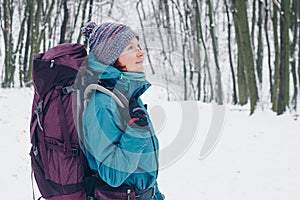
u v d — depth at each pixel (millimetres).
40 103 1987
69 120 1943
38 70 1995
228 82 10242
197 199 4352
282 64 6684
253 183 4645
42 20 9312
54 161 1958
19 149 5656
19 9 9758
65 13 8508
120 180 1940
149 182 2049
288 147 5539
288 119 6523
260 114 6719
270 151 5438
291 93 8227
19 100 7852
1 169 5012
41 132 1986
